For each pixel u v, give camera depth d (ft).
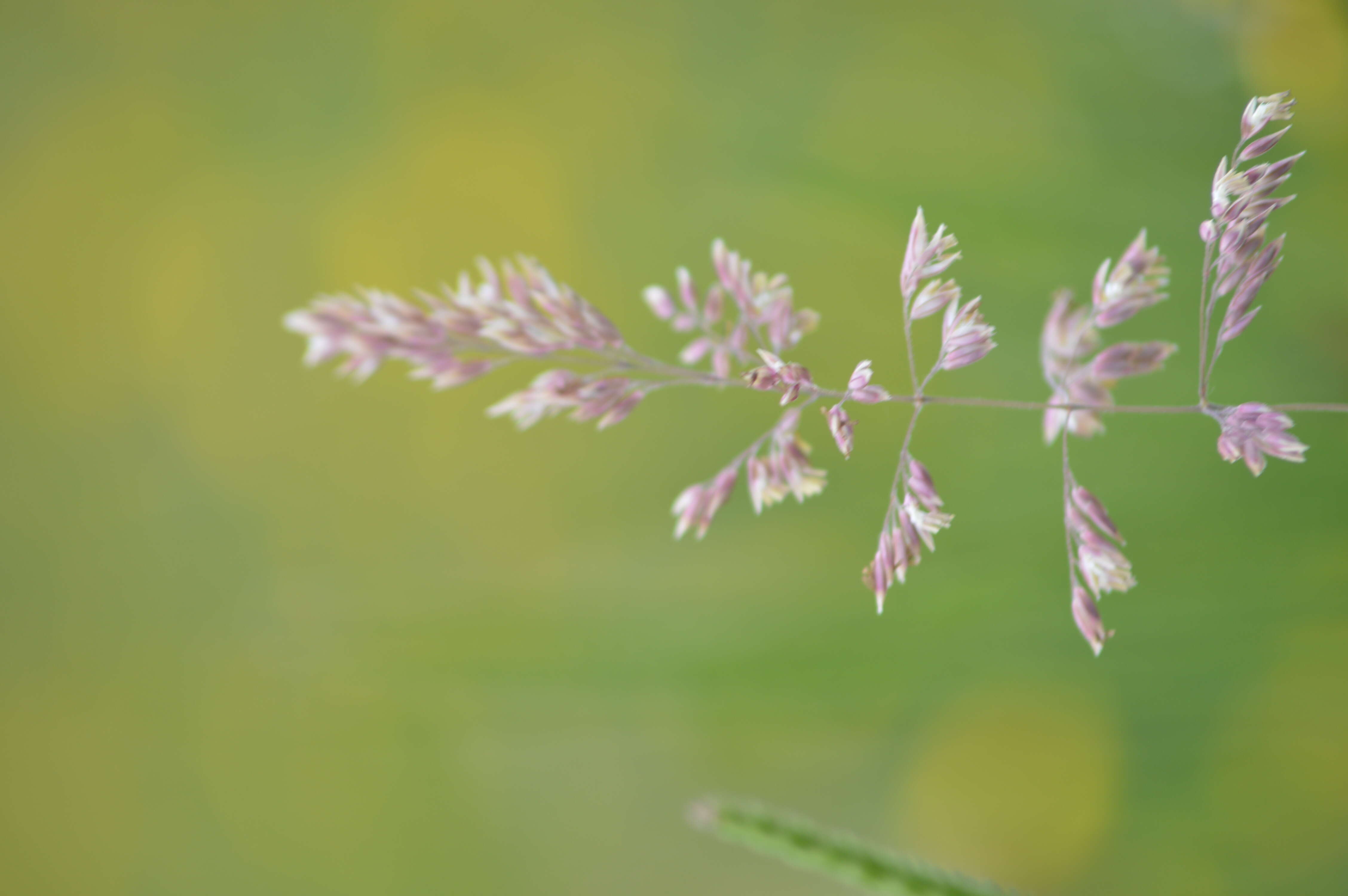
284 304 2.23
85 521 2.16
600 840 2.03
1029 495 1.27
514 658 1.30
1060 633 1.20
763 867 1.95
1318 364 1.18
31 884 2.22
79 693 2.07
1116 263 1.23
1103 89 1.29
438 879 2.12
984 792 1.47
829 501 1.34
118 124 2.25
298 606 1.63
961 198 1.29
